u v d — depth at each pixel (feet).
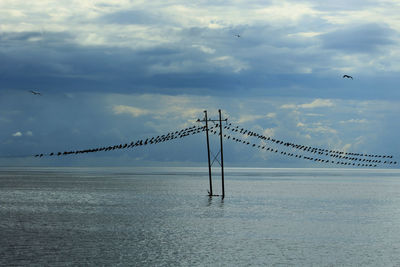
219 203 359.05
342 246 191.42
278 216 283.38
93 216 280.31
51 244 191.11
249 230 229.04
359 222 261.03
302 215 289.94
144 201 376.68
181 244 193.36
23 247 184.55
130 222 254.88
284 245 192.54
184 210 312.09
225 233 220.23
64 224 246.68
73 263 160.35
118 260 165.48
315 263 163.84
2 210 308.40
